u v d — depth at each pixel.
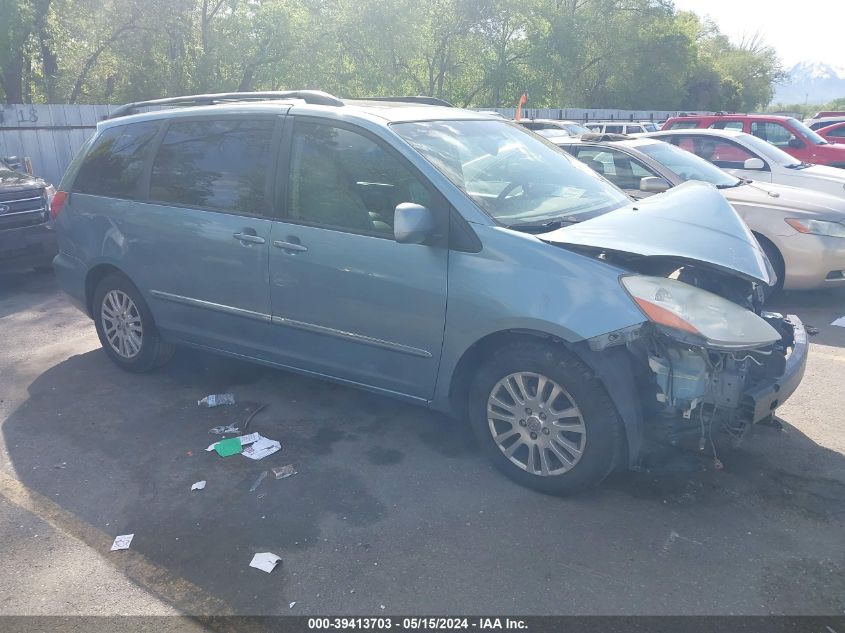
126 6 20.31
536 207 4.00
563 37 31.25
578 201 4.22
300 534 3.40
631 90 41.47
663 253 3.41
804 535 3.33
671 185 6.35
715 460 3.62
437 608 2.90
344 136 4.14
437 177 3.79
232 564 3.19
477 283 3.60
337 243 4.06
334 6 23.69
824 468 3.91
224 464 4.07
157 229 4.88
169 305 4.97
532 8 30.22
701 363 3.38
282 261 4.28
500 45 31.02
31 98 22.03
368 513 3.56
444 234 3.72
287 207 4.30
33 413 4.79
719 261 3.49
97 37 21.20
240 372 5.46
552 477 3.62
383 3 23.27
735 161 9.91
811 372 5.31
